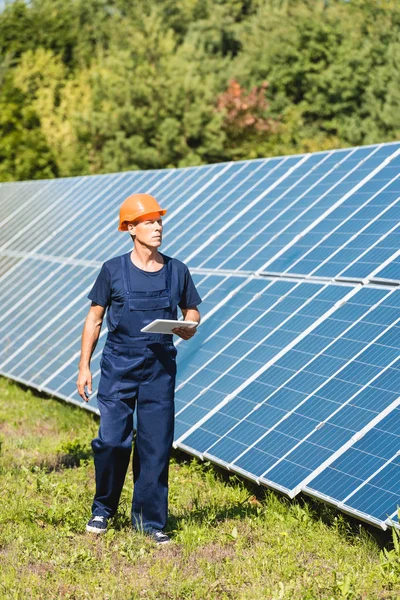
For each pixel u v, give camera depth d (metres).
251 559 7.00
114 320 7.29
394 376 8.16
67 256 18.70
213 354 11.12
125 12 76.25
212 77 49.53
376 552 7.14
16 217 23.02
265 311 11.04
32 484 9.41
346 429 8.03
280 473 8.16
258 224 13.47
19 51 68.38
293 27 55.97
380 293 9.55
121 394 7.29
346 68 51.62
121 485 7.52
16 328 17.75
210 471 9.88
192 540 7.38
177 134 47.00
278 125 50.38
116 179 20.19
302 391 9.02
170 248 14.80
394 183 11.61
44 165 44.47
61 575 6.65
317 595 6.17
